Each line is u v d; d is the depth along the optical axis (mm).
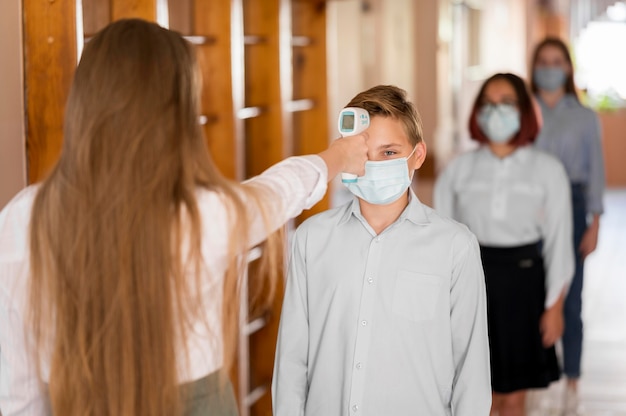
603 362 5027
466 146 10195
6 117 2312
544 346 3338
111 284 1422
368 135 1942
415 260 1980
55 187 1459
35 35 2367
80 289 1433
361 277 1989
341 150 1793
